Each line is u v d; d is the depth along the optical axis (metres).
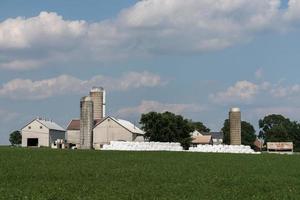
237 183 46.50
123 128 173.88
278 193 40.62
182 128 182.75
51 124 178.75
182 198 36.44
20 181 43.34
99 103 178.38
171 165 61.84
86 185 41.69
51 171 50.91
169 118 181.12
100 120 175.25
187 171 55.28
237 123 166.62
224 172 55.53
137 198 35.81
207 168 59.81
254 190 42.16
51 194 36.16
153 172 53.12
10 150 81.50
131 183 44.16
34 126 175.00
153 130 180.50
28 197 34.78
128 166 58.88
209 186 43.50
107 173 51.06
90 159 66.94
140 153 83.50
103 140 173.62
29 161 60.34
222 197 37.62
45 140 173.50
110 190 39.03
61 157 67.94
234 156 85.56
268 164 69.25
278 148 190.25
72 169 53.19
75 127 180.75
